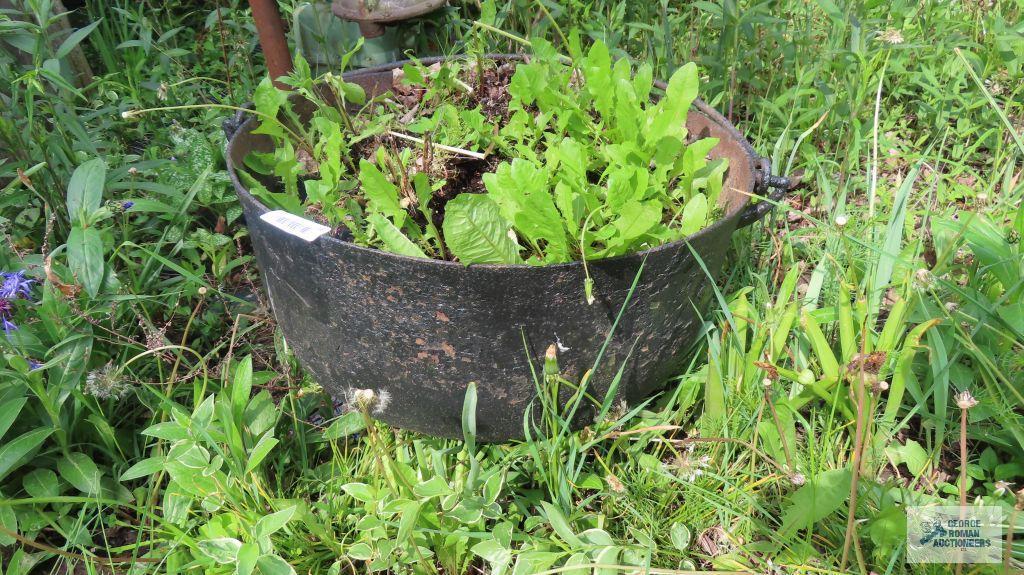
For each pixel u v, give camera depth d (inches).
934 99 92.3
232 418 51.0
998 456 58.0
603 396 52.4
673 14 107.3
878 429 56.8
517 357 47.3
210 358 67.8
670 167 52.4
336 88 61.8
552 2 96.2
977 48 96.5
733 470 56.2
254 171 59.1
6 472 51.0
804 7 97.4
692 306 52.2
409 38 93.0
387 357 49.0
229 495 48.1
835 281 67.5
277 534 51.7
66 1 115.1
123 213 68.2
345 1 88.0
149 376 64.3
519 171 45.5
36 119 69.7
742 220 52.2
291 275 49.4
